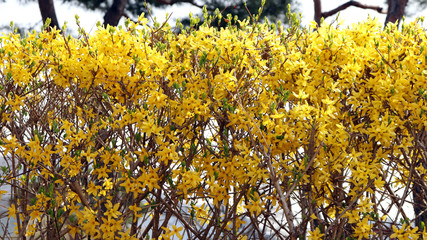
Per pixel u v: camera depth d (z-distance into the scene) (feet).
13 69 9.03
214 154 8.75
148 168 8.42
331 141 7.97
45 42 10.43
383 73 8.73
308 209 8.65
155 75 8.45
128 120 8.01
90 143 8.36
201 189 8.60
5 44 9.50
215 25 28.76
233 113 8.16
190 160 8.48
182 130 8.75
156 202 8.81
